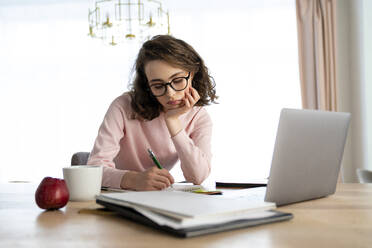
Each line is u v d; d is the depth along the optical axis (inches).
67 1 152.7
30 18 153.5
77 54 151.6
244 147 144.7
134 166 61.9
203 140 60.0
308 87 136.5
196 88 59.9
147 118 58.0
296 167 31.4
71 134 151.6
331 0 136.3
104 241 20.9
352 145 140.5
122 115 58.5
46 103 152.4
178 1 149.4
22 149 153.2
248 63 145.9
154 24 98.3
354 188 44.9
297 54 143.8
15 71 153.4
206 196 29.2
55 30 152.8
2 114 153.6
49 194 30.4
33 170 152.8
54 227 24.6
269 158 143.7
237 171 144.9
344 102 142.2
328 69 135.3
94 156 52.7
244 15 146.8
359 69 132.2
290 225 24.3
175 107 52.7
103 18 98.3
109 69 150.4
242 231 22.7
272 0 145.4
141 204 25.2
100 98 150.7
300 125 30.6
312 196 34.7
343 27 142.3
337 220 25.9
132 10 98.1
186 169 52.7
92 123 150.9
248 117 145.1
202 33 148.1
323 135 33.5
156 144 60.5
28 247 20.1
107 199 29.1
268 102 144.6
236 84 146.1
